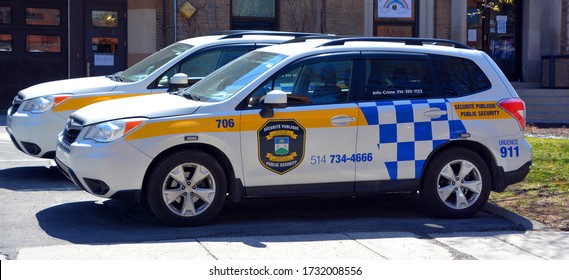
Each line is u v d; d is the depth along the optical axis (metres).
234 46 10.11
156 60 10.51
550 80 19.08
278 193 7.59
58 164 8.09
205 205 7.46
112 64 17.98
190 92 8.16
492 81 8.21
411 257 6.67
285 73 7.66
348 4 18.48
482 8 19.50
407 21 19.11
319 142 7.60
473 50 8.33
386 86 7.91
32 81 18.36
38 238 6.97
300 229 7.57
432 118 7.90
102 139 7.22
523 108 8.26
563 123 17.80
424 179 7.96
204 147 7.46
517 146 8.19
